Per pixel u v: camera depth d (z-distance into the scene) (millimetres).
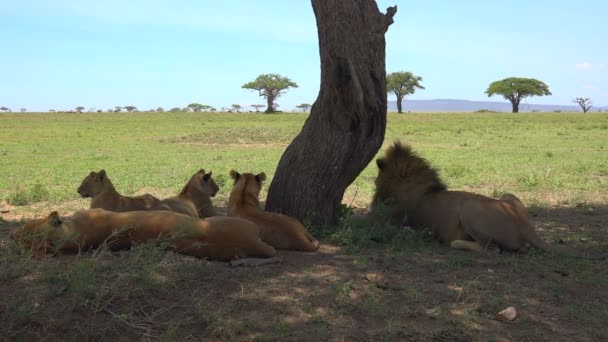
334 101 6918
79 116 67938
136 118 63125
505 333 4449
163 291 4867
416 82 105688
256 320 4527
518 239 6594
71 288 4656
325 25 6793
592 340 4410
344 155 7070
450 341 4305
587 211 9711
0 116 62688
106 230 5695
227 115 74125
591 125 45625
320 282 5324
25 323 4297
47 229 5625
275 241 6387
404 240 6891
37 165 18281
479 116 68062
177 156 21844
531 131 39469
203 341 4242
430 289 5238
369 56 6824
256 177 7168
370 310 4695
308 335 4293
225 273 5406
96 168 17359
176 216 5785
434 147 26297
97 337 4223
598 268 6043
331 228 7250
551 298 5133
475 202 6719
